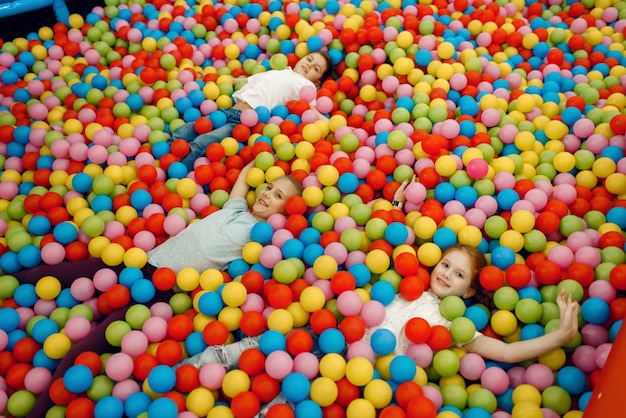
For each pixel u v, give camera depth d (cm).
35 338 256
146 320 260
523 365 247
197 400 223
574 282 261
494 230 296
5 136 367
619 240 279
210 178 346
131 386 232
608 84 406
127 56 455
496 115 363
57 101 410
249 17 498
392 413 210
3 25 488
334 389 223
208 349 246
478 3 492
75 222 312
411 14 460
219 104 416
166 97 411
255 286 273
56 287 279
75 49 470
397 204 323
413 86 411
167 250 295
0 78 430
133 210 318
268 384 227
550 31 458
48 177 345
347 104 419
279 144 367
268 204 318
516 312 257
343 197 334
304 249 292
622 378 173
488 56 432
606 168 318
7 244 304
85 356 238
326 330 244
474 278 268
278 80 419
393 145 345
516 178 332
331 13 475
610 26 474
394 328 257
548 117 368
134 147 365
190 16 495
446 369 238
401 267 269
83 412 220
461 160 334
